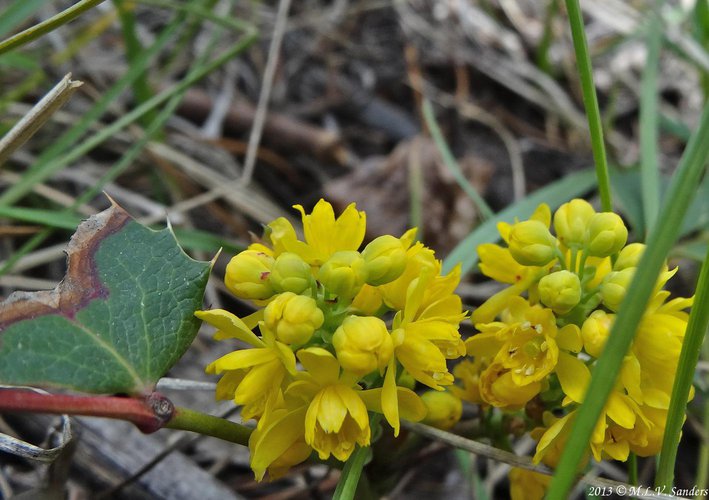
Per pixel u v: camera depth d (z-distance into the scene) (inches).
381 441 7.5
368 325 6.3
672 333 6.6
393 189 11.9
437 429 7.3
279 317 6.4
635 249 6.9
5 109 10.7
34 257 10.0
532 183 12.8
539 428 6.9
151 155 11.4
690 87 14.2
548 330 6.7
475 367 7.3
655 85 10.3
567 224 6.9
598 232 6.8
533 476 7.3
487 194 12.2
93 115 9.9
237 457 9.3
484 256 7.1
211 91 13.1
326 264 6.5
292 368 6.3
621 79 14.2
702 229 10.5
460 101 13.6
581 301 6.9
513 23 14.9
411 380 7.0
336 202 11.8
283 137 12.4
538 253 6.8
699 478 8.7
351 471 6.8
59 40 12.4
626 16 13.7
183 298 6.7
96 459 8.2
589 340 6.6
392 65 14.0
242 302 10.4
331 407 6.4
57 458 7.2
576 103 14.1
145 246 6.8
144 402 6.5
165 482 8.2
